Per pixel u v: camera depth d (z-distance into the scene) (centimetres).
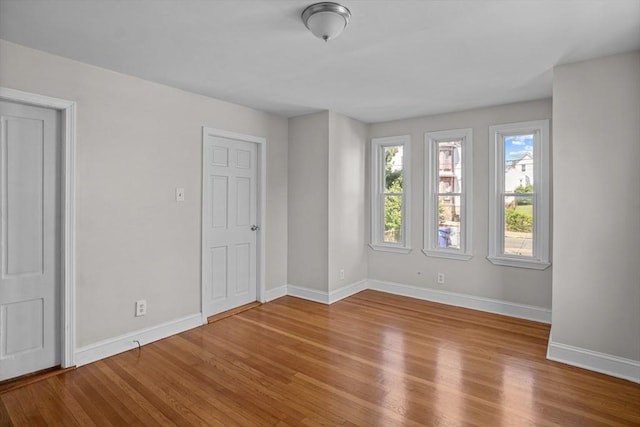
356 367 267
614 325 254
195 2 187
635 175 245
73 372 258
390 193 473
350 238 455
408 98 361
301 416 208
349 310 398
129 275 297
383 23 209
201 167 351
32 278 251
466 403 220
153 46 240
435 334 331
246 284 413
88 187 270
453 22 208
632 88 245
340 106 394
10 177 241
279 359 280
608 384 242
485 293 399
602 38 227
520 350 296
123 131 291
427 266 439
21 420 204
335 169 426
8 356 243
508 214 391
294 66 277
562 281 273
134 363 272
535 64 271
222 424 201
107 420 204
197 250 349
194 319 347
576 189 266
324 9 189
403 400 223
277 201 441
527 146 379
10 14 197
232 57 260
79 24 210
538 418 205
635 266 247
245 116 396
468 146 406
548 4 188
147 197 308
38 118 252
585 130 262
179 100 331
